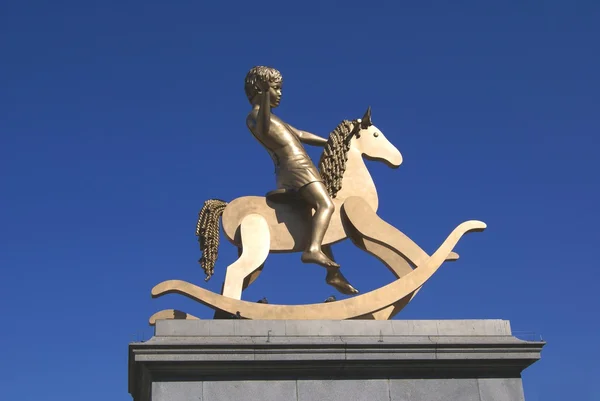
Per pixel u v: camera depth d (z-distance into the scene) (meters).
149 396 8.86
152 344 8.70
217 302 9.74
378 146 11.57
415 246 10.70
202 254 10.55
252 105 11.38
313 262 10.41
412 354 9.10
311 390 8.89
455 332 9.53
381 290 10.05
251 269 10.32
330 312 9.81
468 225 10.63
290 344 8.91
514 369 9.32
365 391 8.97
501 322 9.65
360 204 10.88
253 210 10.81
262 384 8.84
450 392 9.11
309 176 10.78
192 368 8.77
